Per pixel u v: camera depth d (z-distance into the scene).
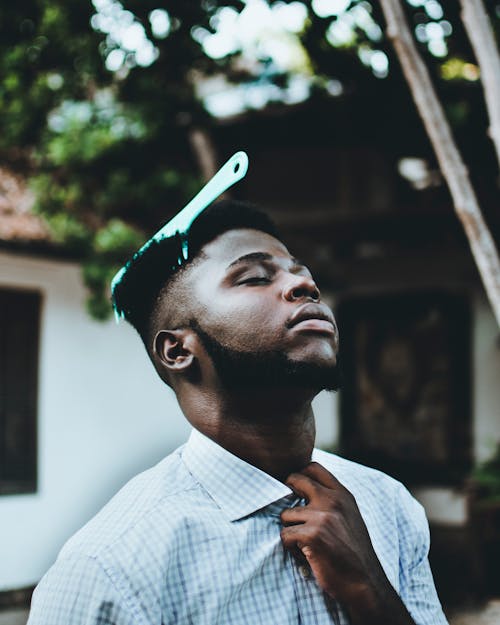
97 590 1.23
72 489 7.27
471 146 6.41
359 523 1.36
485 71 2.77
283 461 1.40
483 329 8.96
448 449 8.92
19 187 7.43
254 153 9.77
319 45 5.83
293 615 1.29
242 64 7.39
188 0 5.99
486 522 7.68
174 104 7.43
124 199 7.51
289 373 1.31
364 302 9.48
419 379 9.16
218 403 1.39
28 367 7.04
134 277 1.51
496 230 6.76
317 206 9.77
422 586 1.52
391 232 8.44
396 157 8.84
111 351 7.71
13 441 6.90
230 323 1.33
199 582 1.26
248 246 1.41
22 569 6.84
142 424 7.93
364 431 9.45
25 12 6.78
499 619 6.32
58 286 7.29
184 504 1.33
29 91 7.19
